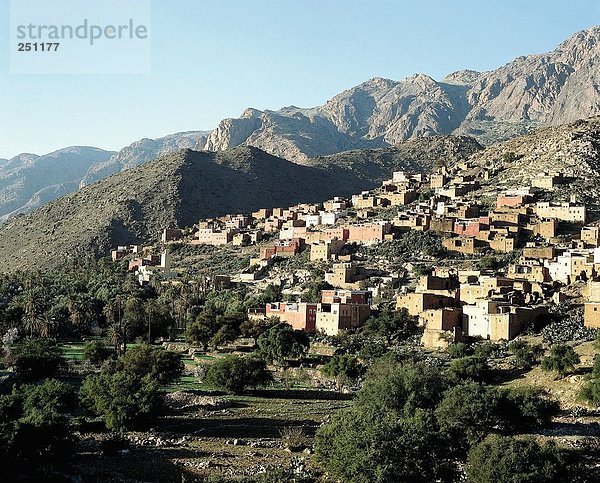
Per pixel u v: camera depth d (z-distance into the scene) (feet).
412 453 372.38
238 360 643.04
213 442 475.72
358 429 391.04
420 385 497.87
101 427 501.15
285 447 464.24
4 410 458.09
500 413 455.22
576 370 589.32
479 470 363.15
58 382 533.55
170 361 653.71
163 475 407.85
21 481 382.22
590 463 409.08
